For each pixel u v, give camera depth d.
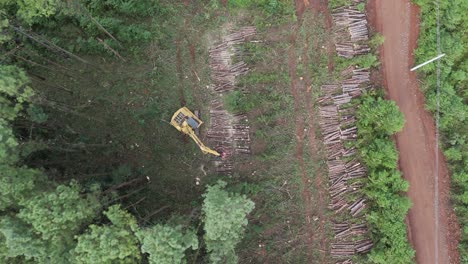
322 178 30.39
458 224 30.34
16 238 21.11
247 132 30.25
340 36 30.38
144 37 30.16
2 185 21.64
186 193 30.36
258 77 30.27
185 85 30.45
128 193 28.09
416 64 30.44
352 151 30.20
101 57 30.50
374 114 29.41
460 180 29.92
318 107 30.38
